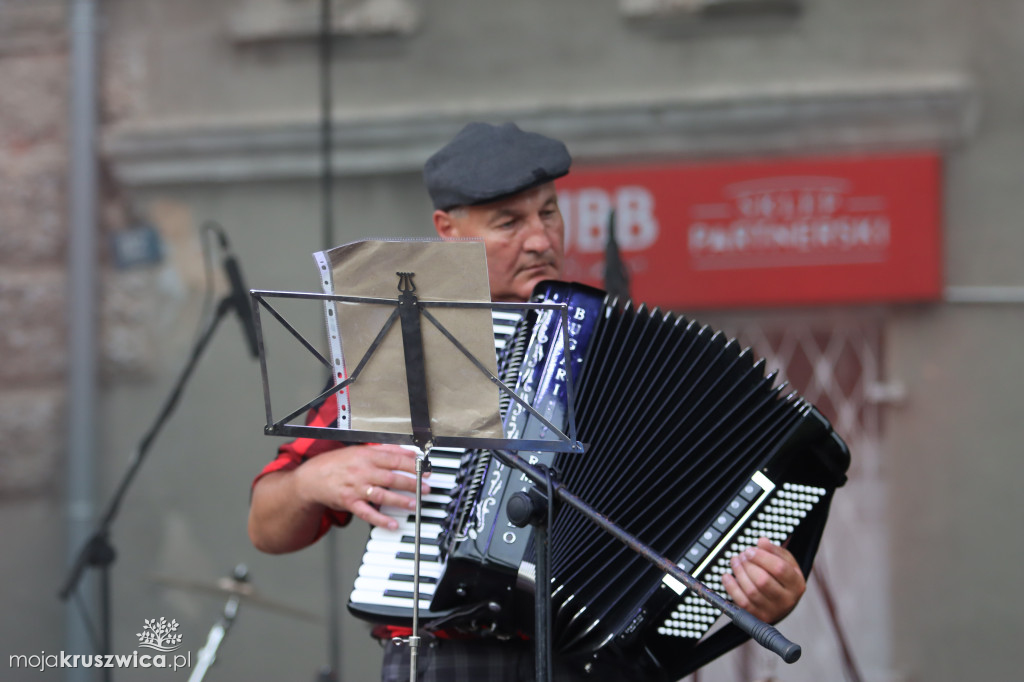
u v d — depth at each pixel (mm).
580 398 3047
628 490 3010
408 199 7426
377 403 2764
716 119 7168
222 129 7504
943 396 6930
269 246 7434
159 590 7047
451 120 7410
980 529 6859
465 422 2736
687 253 7105
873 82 7129
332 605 6422
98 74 7605
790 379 7168
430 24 7566
